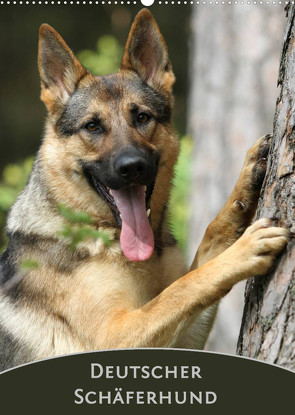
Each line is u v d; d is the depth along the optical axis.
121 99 7.05
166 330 5.77
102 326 6.18
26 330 6.53
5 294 6.82
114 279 6.41
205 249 6.71
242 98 11.74
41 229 6.72
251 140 11.64
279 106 5.32
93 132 6.94
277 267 5.00
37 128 23.94
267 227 5.19
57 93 7.24
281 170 5.11
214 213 11.72
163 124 7.24
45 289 6.51
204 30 12.34
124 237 6.51
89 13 24.36
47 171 7.01
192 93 12.71
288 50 5.30
